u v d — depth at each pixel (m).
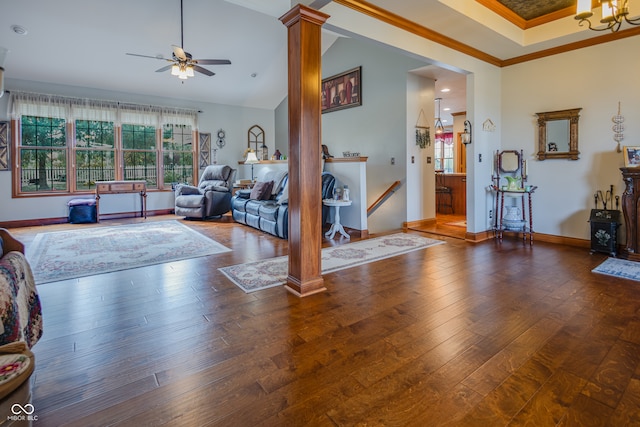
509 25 4.03
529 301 2.64
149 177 7.61
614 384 1.64
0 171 6.06
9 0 4.62
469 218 4.76
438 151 11.79
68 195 6.70
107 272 3.43
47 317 2.41
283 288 2.98
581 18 2.62
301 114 2.76
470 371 1.76
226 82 7.64
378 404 1.52
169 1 5.14
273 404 1.52
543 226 4.70
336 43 6.91
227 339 2.11
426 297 2.74
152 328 2.25
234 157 8.71
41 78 6.29
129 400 1.55
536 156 4.66
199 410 1.49
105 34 5.50
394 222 5.98
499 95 4.93
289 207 2.94
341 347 2.00
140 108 7.34
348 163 5.38
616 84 3.98
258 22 5.97
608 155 4.08
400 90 5.72
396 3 3.16
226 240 4.94
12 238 1.90
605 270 3.36
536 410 1.47
